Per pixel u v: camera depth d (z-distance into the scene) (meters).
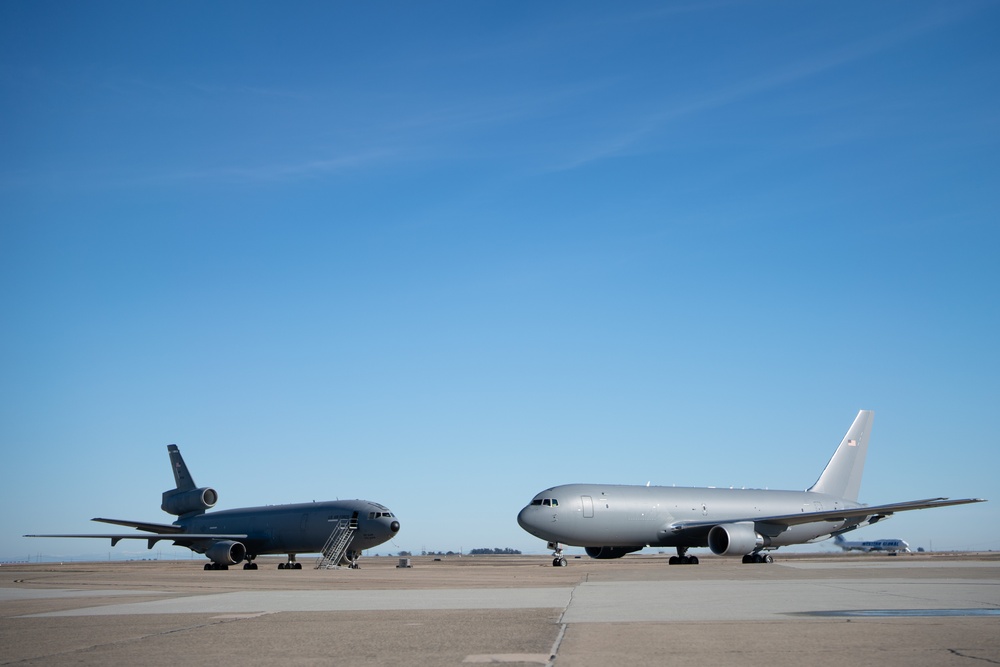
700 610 20.27
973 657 11.82
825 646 13.16
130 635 16.20
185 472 87.88
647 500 73.00
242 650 13.81
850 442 91.69
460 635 15.52
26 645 14.81
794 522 71.38
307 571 59.97
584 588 31.19
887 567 50.34
